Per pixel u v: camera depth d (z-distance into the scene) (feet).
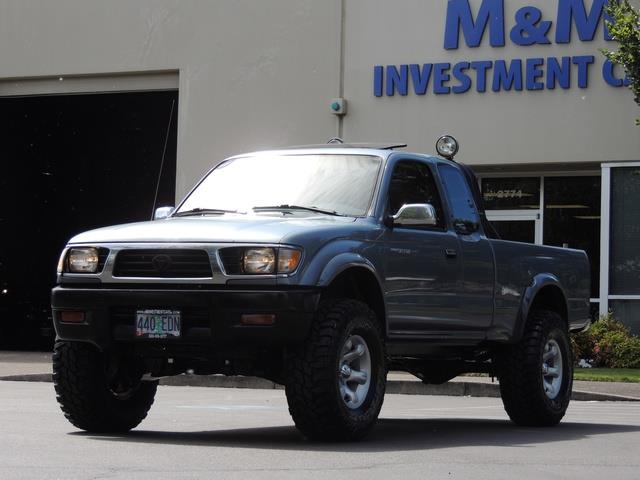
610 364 75.10
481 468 26.40
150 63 89.97
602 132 79.10
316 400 29.86
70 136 103.76
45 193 103.76
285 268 29.66
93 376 32.89
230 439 32.35
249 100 87.40
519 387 39.22
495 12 81.30
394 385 62.59
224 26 88.17
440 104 82.64
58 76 92.58
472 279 36.50
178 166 88.84
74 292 31.50
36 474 24.04
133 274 31.01
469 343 36.73
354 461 26.96
